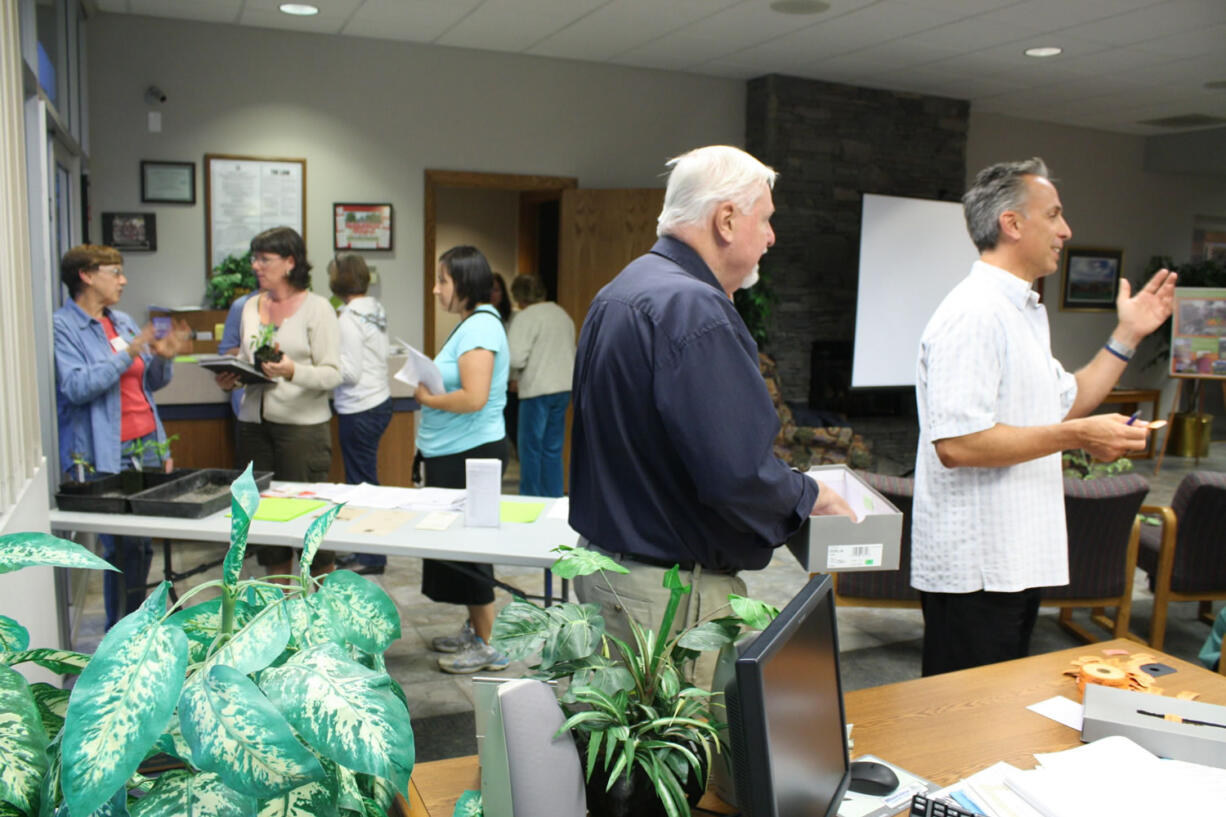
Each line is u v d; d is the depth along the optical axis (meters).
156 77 5.63
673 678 1.16
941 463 2.02
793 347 7.24
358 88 6.07
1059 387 2.24
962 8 5.12
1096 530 3.32
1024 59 6.22
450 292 3.04
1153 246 9.38
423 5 5.27
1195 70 6.45
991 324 1.97
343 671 0.85
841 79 6.97
